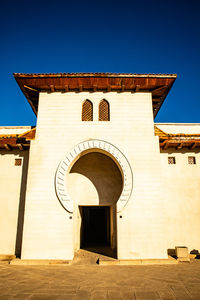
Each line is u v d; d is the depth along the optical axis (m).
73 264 8.80
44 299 5.25
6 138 11.40
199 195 11.50
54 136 10.71
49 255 9.09
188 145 11.91
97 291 5.78
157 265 8.66
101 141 10.57
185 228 11.00
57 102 11.34
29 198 9.77
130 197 9.79
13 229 10.80
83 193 11.32
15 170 11.75
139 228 9.41
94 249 12.06
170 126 13.41
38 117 11.03
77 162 11.75
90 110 11.41
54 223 9.48
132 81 11.09
